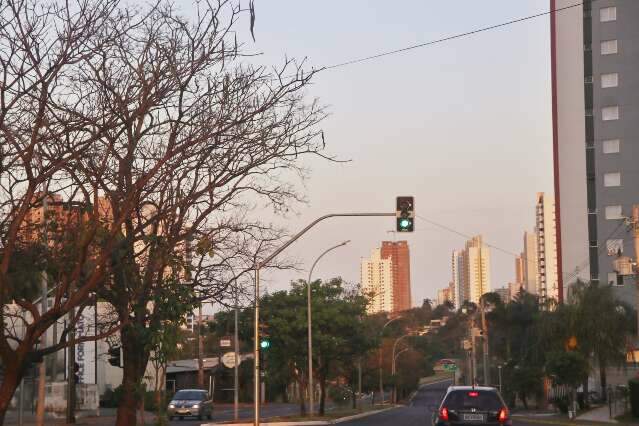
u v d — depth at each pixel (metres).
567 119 90.12
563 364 51.97
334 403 84.88
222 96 14.00
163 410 20.12
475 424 20.77
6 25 12.36
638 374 54.97
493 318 92.06
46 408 55.81
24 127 13.21
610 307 60.75
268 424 44.62
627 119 87.88
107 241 12.73
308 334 54.25
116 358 23.14
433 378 189.75
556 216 90.81
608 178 87.75
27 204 11.73
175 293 15.05
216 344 101.38
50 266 13.20
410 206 29.95
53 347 12.02
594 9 90.06
